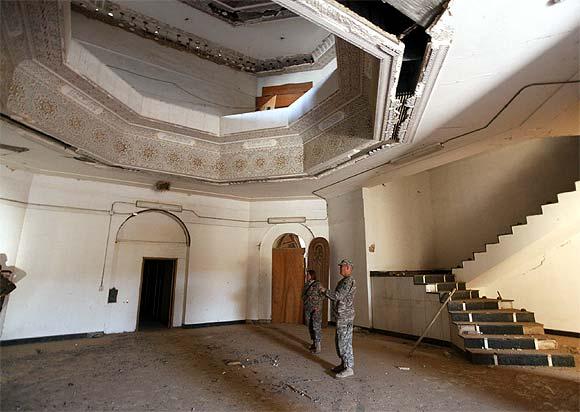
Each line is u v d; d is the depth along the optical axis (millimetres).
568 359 4445
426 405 3246
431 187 9328
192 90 8062
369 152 5645
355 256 7836
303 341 6309
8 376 4027
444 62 3098
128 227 7609
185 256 8273
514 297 6902
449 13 2488
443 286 6262
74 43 4398
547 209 5754
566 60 3064
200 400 3381
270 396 3492
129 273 7461
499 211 7730
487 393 3535
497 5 2391
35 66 4234
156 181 7352
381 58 3229
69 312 6508
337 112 5680
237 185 7668
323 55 8195
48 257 6410
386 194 8281
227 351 5488
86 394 3496
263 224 9172
